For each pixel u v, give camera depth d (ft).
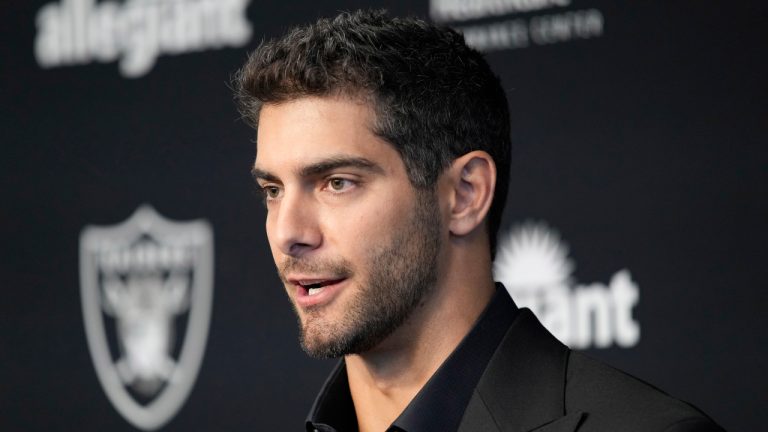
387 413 12.09
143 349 26.05
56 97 27.45
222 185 25.68
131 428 25.98
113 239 26.61
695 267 21.15
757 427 20.48
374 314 11.33
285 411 24.58
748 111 21.07
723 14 21.44
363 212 11.28
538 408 11.32
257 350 25.02
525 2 23.09
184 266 25.86
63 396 26.66
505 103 13.08
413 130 11.64
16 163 27.66
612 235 21.85
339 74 11.38
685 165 21.43
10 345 27.20
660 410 10.87
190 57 26.30
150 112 26.58
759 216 20.77
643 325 21.43
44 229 27.25
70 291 26.89
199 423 25.35
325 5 25.17
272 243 11.75
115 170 26.76
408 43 11.96
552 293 22.21
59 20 27.55
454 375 11.69
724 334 20.84
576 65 22.52
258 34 25.71
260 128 11.68
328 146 11.22
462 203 12.12
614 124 22.09
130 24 26.91
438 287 11.86
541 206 22.48
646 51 21.99
